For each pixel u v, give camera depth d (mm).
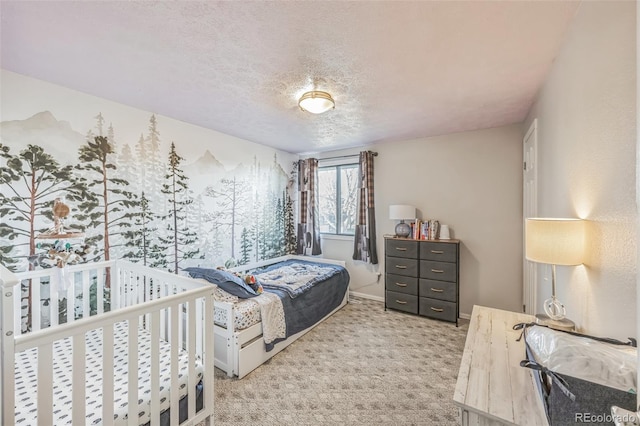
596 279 1168
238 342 2180
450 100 2408
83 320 1068
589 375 795
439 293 3297
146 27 1432
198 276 2562
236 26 1424
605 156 1099
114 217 2414
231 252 3547
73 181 2172
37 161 1997
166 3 1255
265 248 4105
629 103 935
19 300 1760
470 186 3428
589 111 1233
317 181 4523
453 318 3213
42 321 2002
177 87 2141
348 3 1261
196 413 1542
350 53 1676
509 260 3205
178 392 1406
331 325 3213
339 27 1432
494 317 1757
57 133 2086
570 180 1477
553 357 909
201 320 1837
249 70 1880
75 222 2180
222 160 3424
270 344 2412
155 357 1306
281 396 1978
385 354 2561
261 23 1399
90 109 2262
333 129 3295
